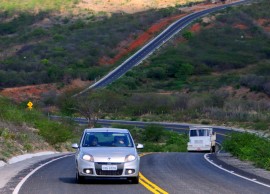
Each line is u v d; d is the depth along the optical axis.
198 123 148.00
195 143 93.25
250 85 188.50
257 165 47.91
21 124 75.31
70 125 100.94
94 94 145.25
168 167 45.34
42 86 195.00
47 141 76.50
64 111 136.50
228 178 36.78
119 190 29.50
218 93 182.25
